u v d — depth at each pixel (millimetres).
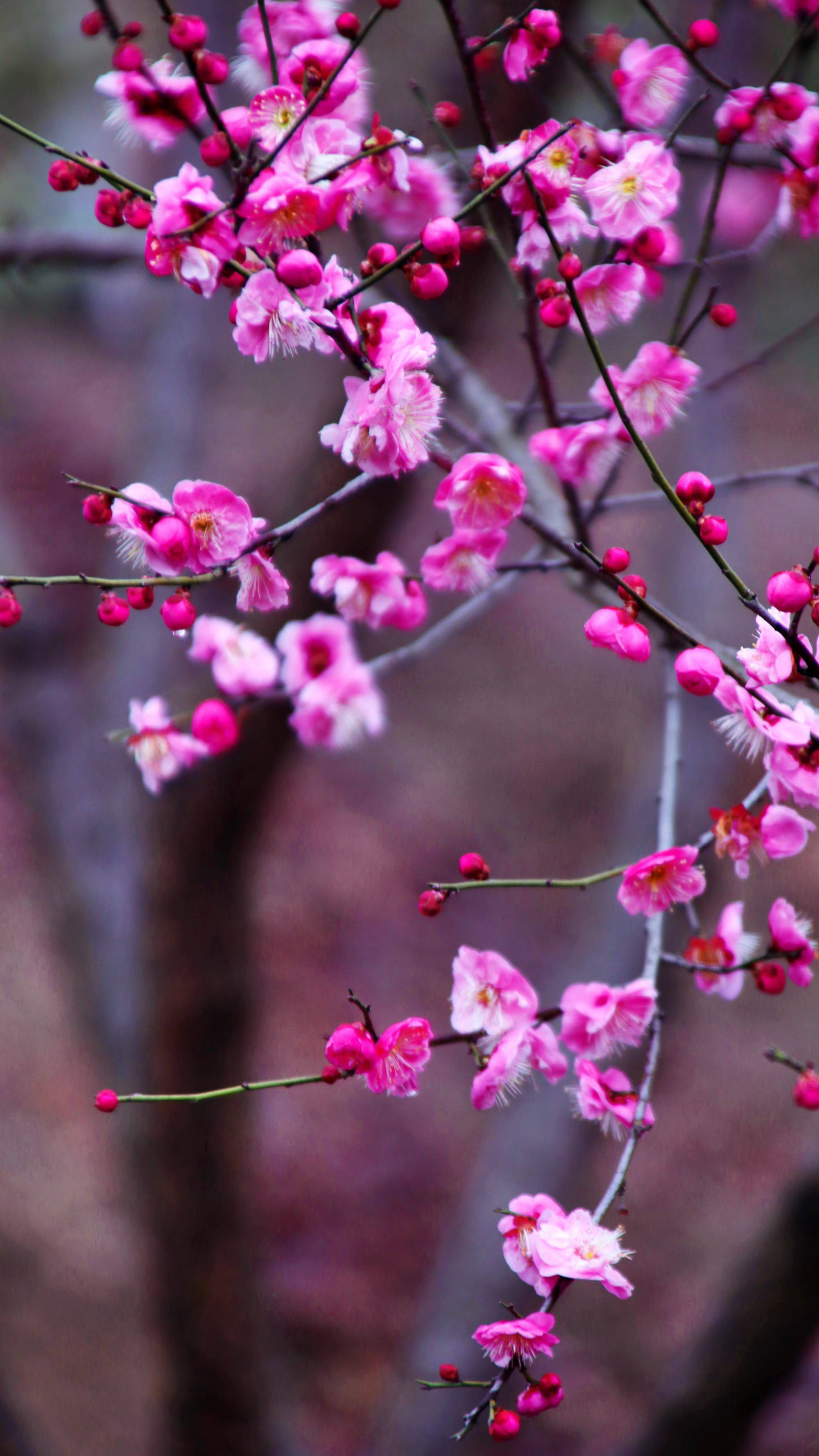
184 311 3691
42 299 13406
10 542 3979
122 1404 6129
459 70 2486
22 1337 6289
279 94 1516
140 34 1629
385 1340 6875
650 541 7359
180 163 3016
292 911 9391
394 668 2184
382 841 10273
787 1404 5039
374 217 1876
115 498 1457
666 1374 3129
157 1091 3381
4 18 6371
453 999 1542
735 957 1650
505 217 1956
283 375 10859
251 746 2900
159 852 3156
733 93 1748
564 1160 4039
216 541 1474
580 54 1907
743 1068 8945
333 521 2744
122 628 3773
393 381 1378
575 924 6195
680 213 3404
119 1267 6805
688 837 3801
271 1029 8516
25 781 3734
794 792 1353
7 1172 7141
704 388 2482
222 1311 3619
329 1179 7746
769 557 10875
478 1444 3789
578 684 12086
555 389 2174
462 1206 4852
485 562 1842
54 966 8188
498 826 10688
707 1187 8008
